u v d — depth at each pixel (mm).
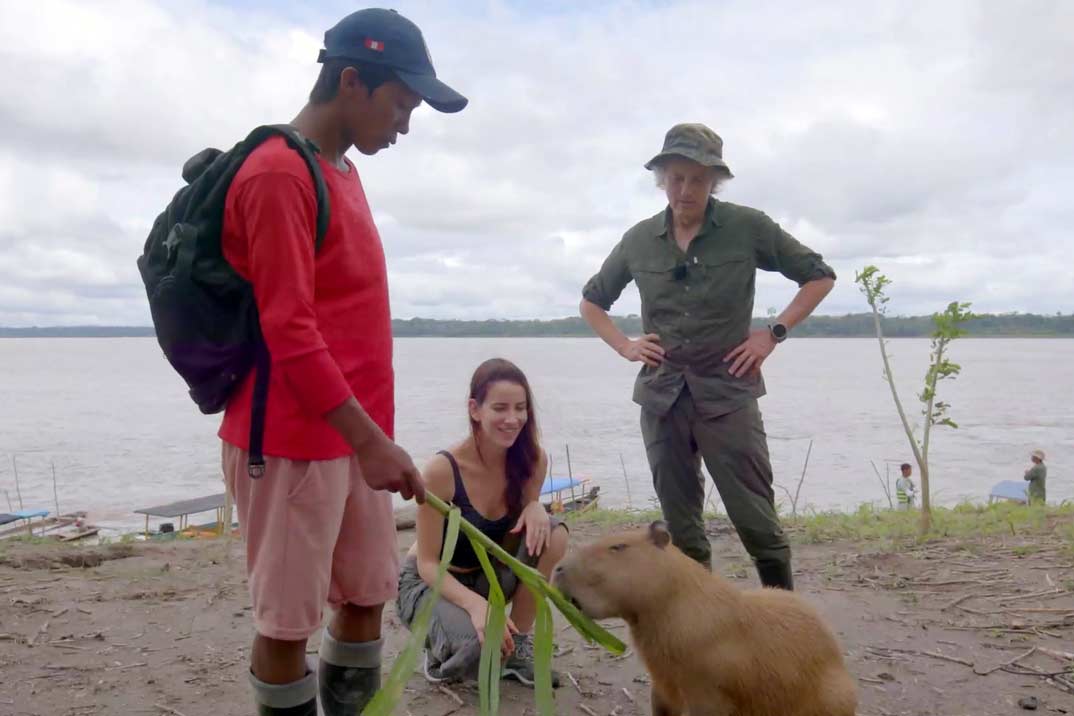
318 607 2416
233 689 3785
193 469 40281
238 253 2275
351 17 2447
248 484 2377
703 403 3902
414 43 2443
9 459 44312
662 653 2949
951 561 5727
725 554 6305
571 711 3617
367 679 2771
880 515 7852
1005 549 5980
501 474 3818
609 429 51438
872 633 4391
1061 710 3531
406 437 43125
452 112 2463
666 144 3898
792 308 3934
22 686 3789
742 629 2924
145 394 110688
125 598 5117
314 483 2346
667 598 2906
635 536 2965
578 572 2900
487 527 3805
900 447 43844
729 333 3914
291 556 2348
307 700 2482
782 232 3961
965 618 4602
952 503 23422
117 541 7398
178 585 5418
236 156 2262
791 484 29188
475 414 3754
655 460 4074
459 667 3711
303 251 2227
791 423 59438
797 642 2992
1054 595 4914
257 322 2309
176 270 2250
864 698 3648
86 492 33375
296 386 2217
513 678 3922
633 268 4145
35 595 5148
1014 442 47781
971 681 3812
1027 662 4012
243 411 2348
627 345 4117
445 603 3764
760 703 2945
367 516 2631
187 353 2297
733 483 3918
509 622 3654
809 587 5227
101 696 3701
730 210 3941
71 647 4281
